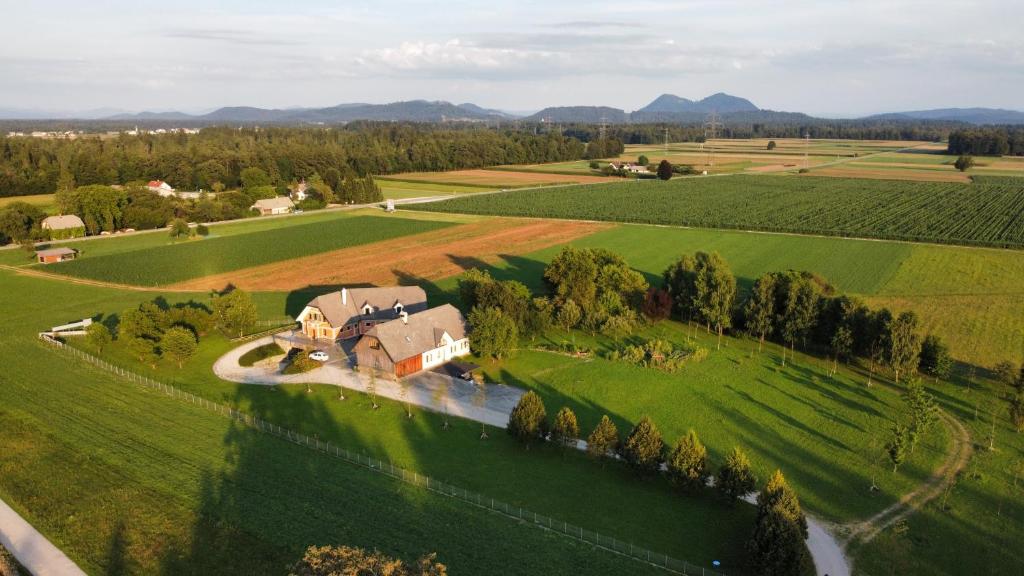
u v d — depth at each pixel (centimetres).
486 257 14825
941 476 6125
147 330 9006
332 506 5338
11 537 4950
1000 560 4956
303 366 8562
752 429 7038
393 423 7081
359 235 17338
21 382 7938
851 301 8912
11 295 12062
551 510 5469
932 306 10862
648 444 5931
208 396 7738
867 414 7381
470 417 7262
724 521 5400
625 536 5134
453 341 9062
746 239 16238
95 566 4656
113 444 6344
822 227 17025
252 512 5206
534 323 9638
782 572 4575
